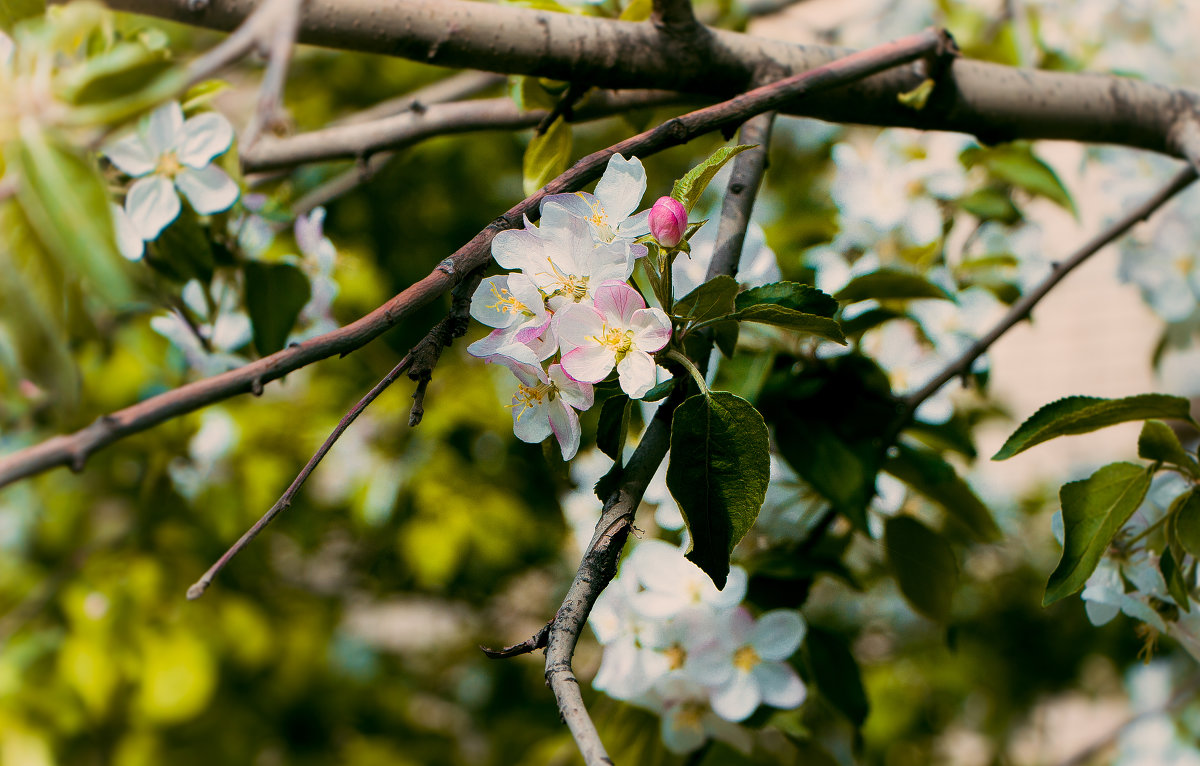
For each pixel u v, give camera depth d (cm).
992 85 136
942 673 238
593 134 230
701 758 133
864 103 134
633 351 114
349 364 213
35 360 114
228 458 196
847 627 236
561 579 263
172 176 129
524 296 114
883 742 218
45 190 112
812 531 137
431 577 191
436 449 204
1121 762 211
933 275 144
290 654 235
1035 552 260
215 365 140
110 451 180
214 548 206
